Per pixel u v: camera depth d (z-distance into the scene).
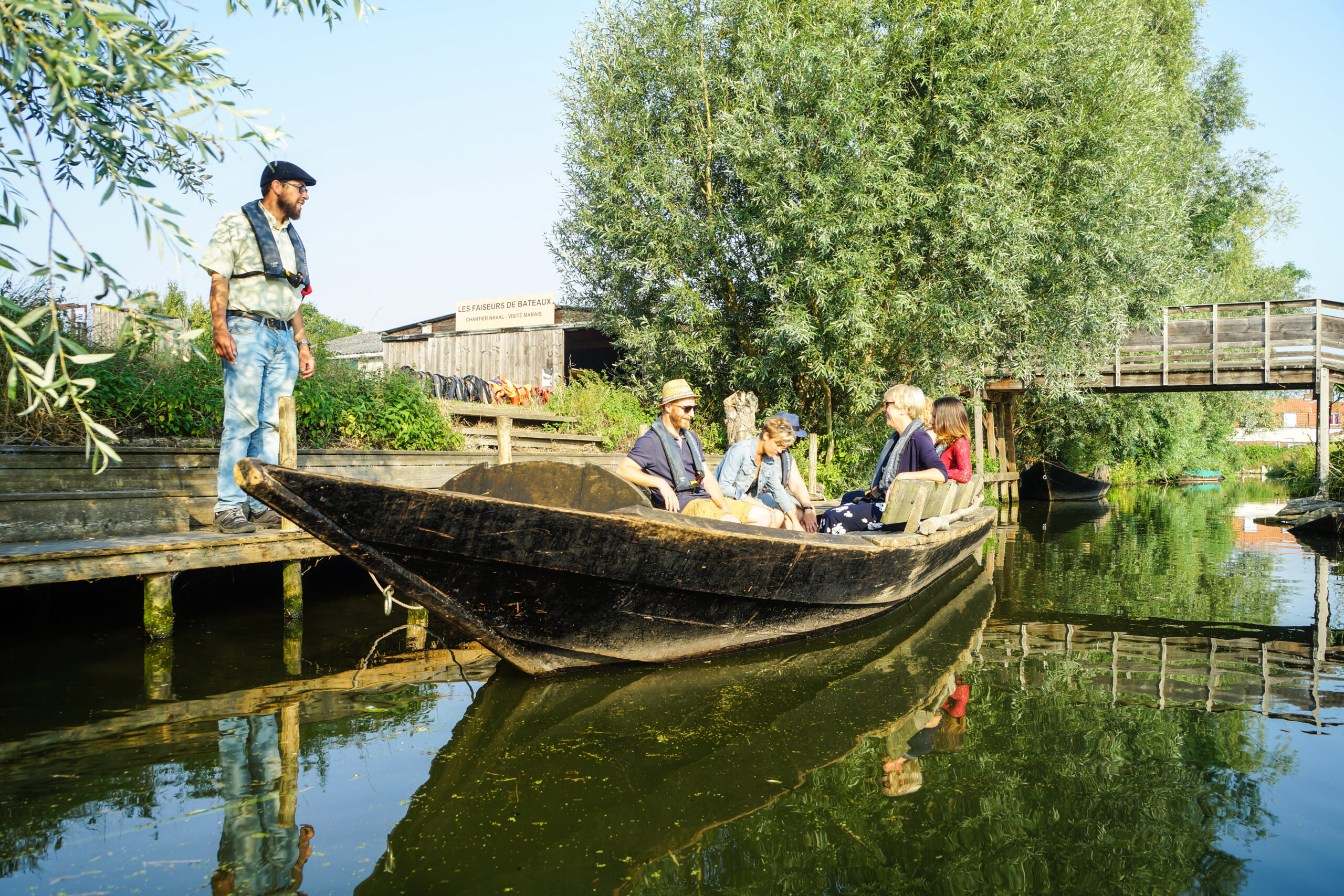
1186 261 18.94
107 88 2.38
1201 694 3.50
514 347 15.89
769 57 11.70
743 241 12.76
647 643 3.89
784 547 4.05
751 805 2.37
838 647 4.47
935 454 5.59
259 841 2.07
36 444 5.00
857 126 10.95
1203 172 24.42
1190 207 22.16
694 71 12.57
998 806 2.36
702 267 13.07
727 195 13.49
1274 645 4.52
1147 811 2.33
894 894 1.88
